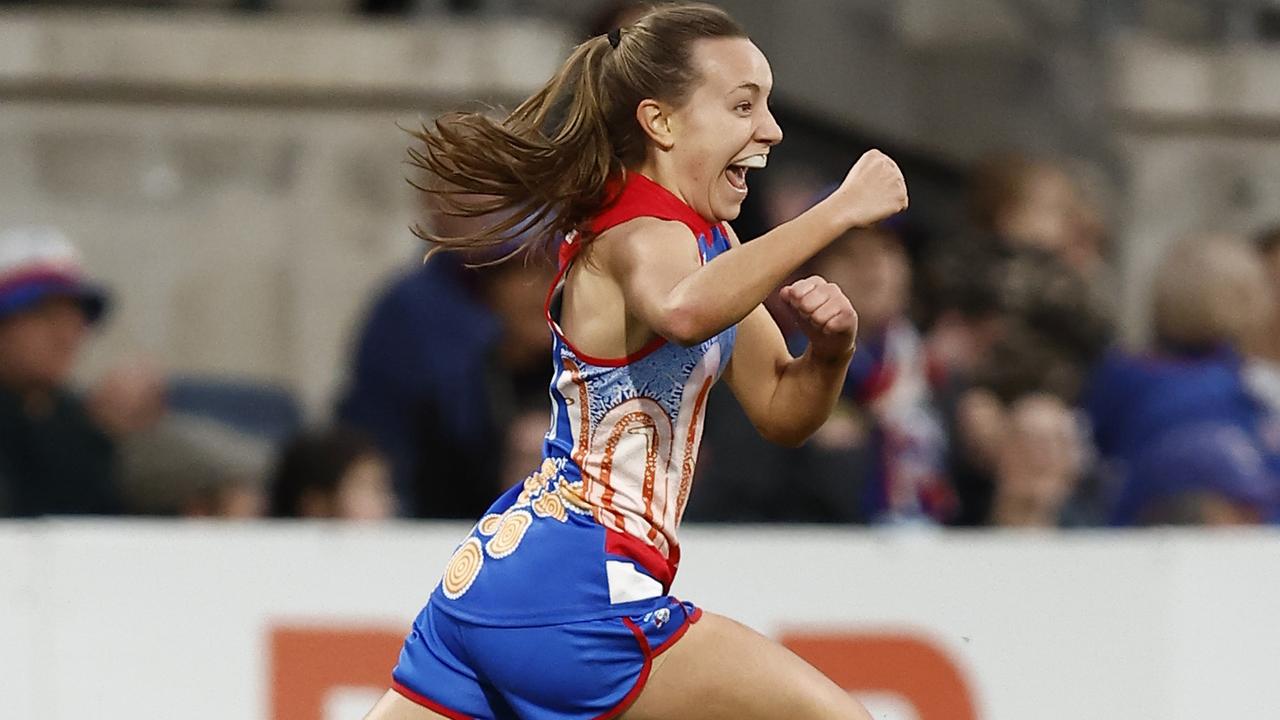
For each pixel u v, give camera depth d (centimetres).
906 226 2197
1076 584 1344
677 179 873
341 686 1279
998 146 2323
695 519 1420
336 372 1945
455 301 1531
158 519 1504
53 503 1484
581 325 874
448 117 902
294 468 1441
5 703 1247
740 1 2108
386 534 1293
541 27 1995
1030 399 1568
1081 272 1712
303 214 1955
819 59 2206
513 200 888
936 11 2323
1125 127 2275
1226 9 2367
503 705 889
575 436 880
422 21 2009
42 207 1922
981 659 1329
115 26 1938
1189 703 1345
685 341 813
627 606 860
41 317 1491
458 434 1511
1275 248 1866
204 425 1630
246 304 1942
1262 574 1355
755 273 804
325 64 1958
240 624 1274
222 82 1947
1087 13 2353
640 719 866
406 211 1962
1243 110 2280
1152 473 1574
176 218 1939
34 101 1925
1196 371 1617
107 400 1670
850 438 1467
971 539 1338
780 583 1316
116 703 1256
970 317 1678
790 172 2041
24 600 1256
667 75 867
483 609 875
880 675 1320
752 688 859
